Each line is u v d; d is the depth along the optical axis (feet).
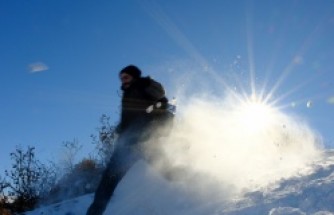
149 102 15.76
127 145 15.66
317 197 12.19
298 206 12.10
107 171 15.60
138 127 15.69
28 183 30.83
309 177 14.16
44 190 31.07
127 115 15.90
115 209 16.38
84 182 30.96
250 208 12.67
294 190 13.19
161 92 15.78
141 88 15.85
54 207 20.17
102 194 15.38
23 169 31.04
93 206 15.33
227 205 13.66
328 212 11.31
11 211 28.22
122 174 15.51
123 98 16.05
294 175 14.75
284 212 11.72
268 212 12.17
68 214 19.27
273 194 13.30
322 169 14.67
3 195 29.89
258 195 13.60
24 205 29.76
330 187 12.48
